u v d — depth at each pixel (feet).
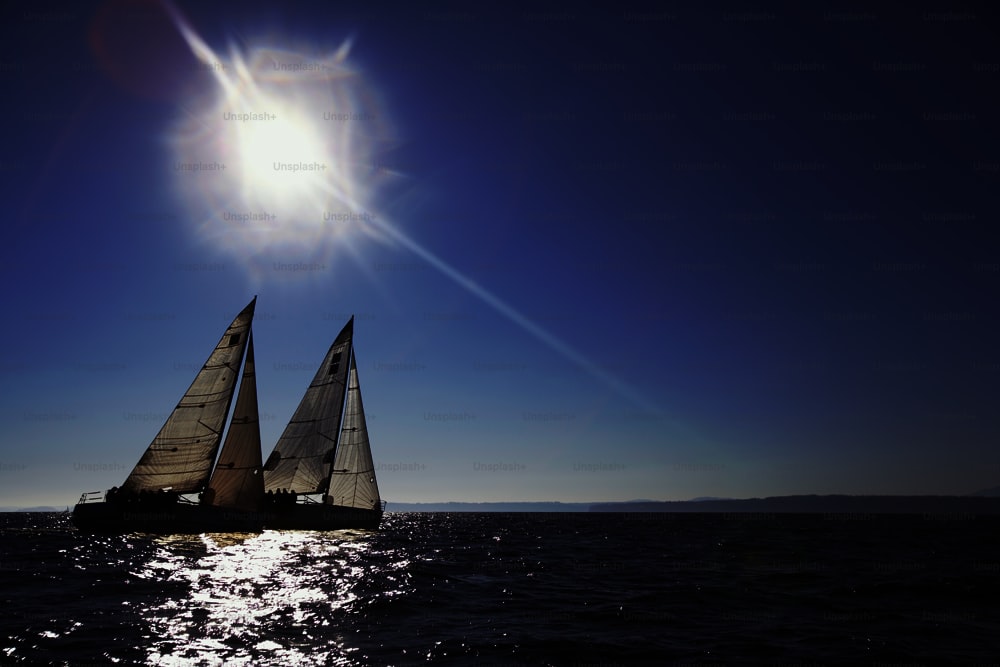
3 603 68.03
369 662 47.21
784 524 376.68
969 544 182.19
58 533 194.18
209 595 75.87
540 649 51.39
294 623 60.54
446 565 112.98
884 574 103.04
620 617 65.21
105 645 50.67
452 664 46.85
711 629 59.77
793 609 70.79
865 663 48.29
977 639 56.85
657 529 293.02
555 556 135.23
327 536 181.47
